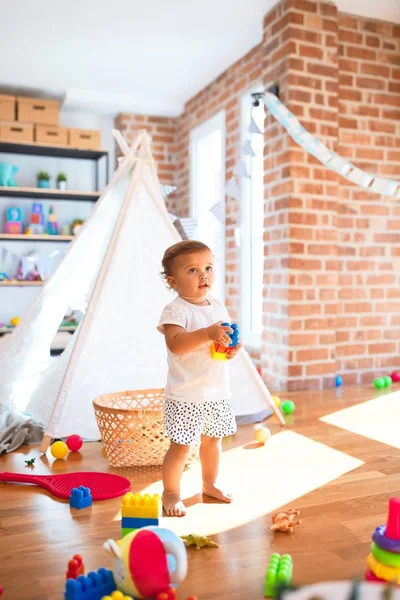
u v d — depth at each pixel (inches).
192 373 61.4
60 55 145.2
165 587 40.3
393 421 95.5
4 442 83.7
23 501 62.8
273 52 123.5
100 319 87.8
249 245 150.1
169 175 193.0
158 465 75.6
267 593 42.6
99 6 119.2
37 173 179.9
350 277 131.4
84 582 40.9
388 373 136.8
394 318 136.8
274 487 66.0
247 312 150.8
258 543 51.9
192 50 143.5
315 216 121.4
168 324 61.2
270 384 127.7
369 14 127.3
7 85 166.7
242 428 92.1
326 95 121.1
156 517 51.0
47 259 178.7
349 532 54.1
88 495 61.6
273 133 124.7
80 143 169.9
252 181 148.6
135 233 88.9
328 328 124.1
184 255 62.1
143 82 165.8
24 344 95.1
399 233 136.1
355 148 129.5
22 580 45.4
